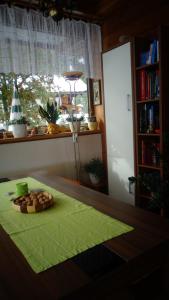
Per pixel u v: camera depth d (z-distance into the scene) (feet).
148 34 8.43
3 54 7.99
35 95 9.19
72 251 2.77
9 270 2.51
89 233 3.17
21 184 4.83
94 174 9.77
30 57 8.45
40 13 8.52
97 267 2.48
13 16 8.04
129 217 3.66
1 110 8.63
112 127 9.31
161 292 3.21
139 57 7.94
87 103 10.69
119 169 9.28
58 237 3.10
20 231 3.33
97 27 10.07
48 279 2.34
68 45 9.25
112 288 2.48
